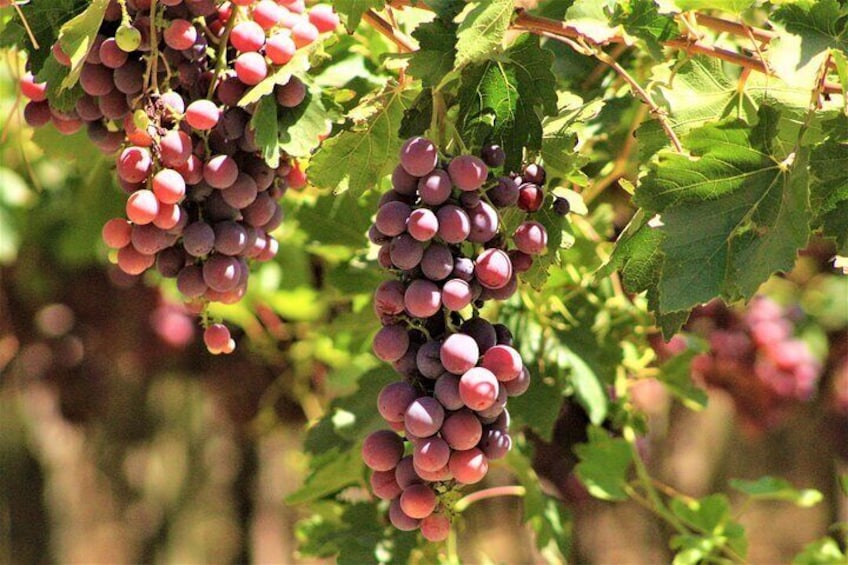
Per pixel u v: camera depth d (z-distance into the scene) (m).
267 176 1.47
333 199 1.82
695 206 1.45
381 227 1.41
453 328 1.41
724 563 1.81
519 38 1.50
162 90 1.46
